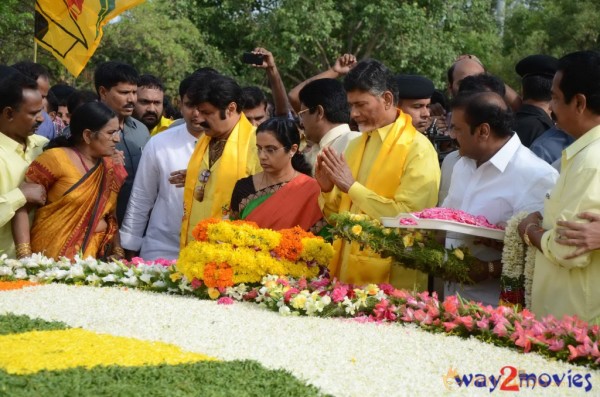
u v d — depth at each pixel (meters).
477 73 6.49
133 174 7.50
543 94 6.68
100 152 6.21
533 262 4.58
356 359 3.94
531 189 4.84
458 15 30.70
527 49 33.31
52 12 8.35
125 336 4.23
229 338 4.23
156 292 5.36
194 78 6.19
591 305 4.27
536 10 39.28
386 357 3.98
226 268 5.10
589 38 31.98
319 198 5.71
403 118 5.48
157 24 26.30
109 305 4.90
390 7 28.97
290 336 4.30
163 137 6.68
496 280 5.09
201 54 29.14
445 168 6.01
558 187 4.37
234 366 3.71
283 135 5.64
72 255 6.17
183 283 5.26
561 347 4.01
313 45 28.98
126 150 7.52
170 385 3.36
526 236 4.51
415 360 3.96
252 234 5.15
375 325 4.56
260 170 6.15
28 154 6.43
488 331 4.28
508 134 4.94
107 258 6.52
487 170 4.98
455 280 4.85
